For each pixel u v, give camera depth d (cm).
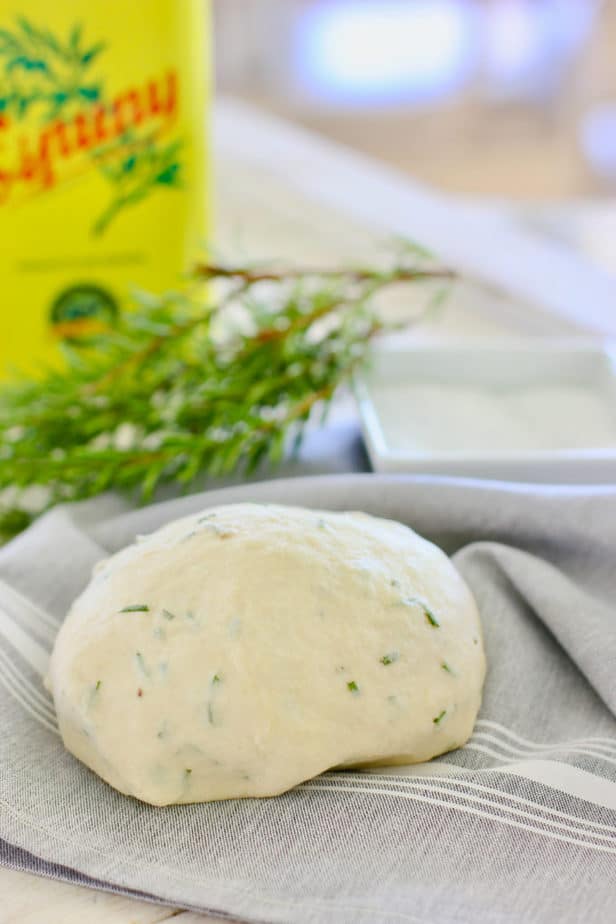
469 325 90
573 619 56
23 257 74
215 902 49
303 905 48
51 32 70
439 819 50
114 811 51
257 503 60
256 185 112
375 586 53
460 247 97
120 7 70
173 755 51
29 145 72
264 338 67
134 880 49
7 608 57
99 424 66
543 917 48
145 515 61
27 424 66
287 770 51
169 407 67
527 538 59
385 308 91
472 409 68
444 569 56
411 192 109
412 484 60
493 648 56
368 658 52
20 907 50
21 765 52
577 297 90
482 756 53
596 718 55
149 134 73
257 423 64
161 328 67
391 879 49
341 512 59
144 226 75
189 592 52
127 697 51
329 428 69
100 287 76
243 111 122
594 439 65
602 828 51
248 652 51
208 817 51
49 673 54
